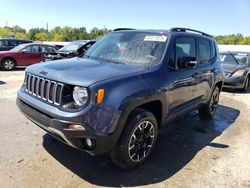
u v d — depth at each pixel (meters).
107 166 3.82
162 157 4.22
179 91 4.43
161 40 4.40
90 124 3.13
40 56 14.66
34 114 3.57
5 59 13.70
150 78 3.79
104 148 3.26
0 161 3.76
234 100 8.82
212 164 4.07
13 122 5.33
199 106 5.56
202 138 5.14
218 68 6.17
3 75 11.82
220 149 4.64
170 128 5.60
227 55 11.48
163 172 3.77
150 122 3.80
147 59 4.19
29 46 14.40
